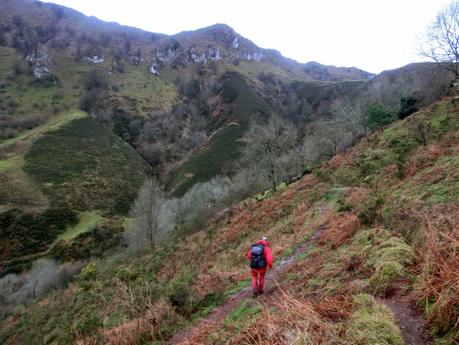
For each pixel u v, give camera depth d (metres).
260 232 21.19
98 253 57.75
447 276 3.90
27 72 160.50
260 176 44.50
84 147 96.00
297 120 120.38
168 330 8.71
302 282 7.50
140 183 88.12
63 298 24.22
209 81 190.12
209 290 10.73
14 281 45.16
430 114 22.17
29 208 66.69
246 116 120.00
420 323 3.80
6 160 83.44
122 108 141.62
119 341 9.23
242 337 5.25
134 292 12.05
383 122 32.88
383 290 4.81
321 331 3.92
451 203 6.90
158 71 198.50
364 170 20.34
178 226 45.25
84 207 72.00
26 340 19.25
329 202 17.66
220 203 44.69
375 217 9.12
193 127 139.38
